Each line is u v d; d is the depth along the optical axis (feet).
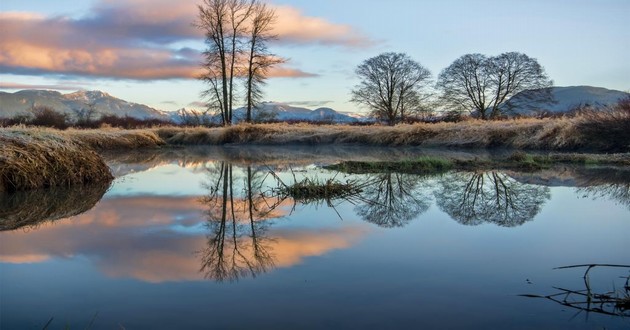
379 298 13.10
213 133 98.68
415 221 23.31
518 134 72.13
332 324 11.49
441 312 12.15
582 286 14.02
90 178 36.81
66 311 12.33
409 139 82.79
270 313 12.14
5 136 33.40
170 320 11.76
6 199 28.86
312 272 15.33
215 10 111.75
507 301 12.92
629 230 21.01
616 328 11.22
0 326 11.43
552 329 11.16
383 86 151.43
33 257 17.06
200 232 21.12
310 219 23.91
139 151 80.23
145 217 24.48
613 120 58.44
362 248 18.20
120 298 13.17
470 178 39.96
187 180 40.60
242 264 16.21
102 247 18.40
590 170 43.91
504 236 20.06
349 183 34.63
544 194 31.27
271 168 50.08
